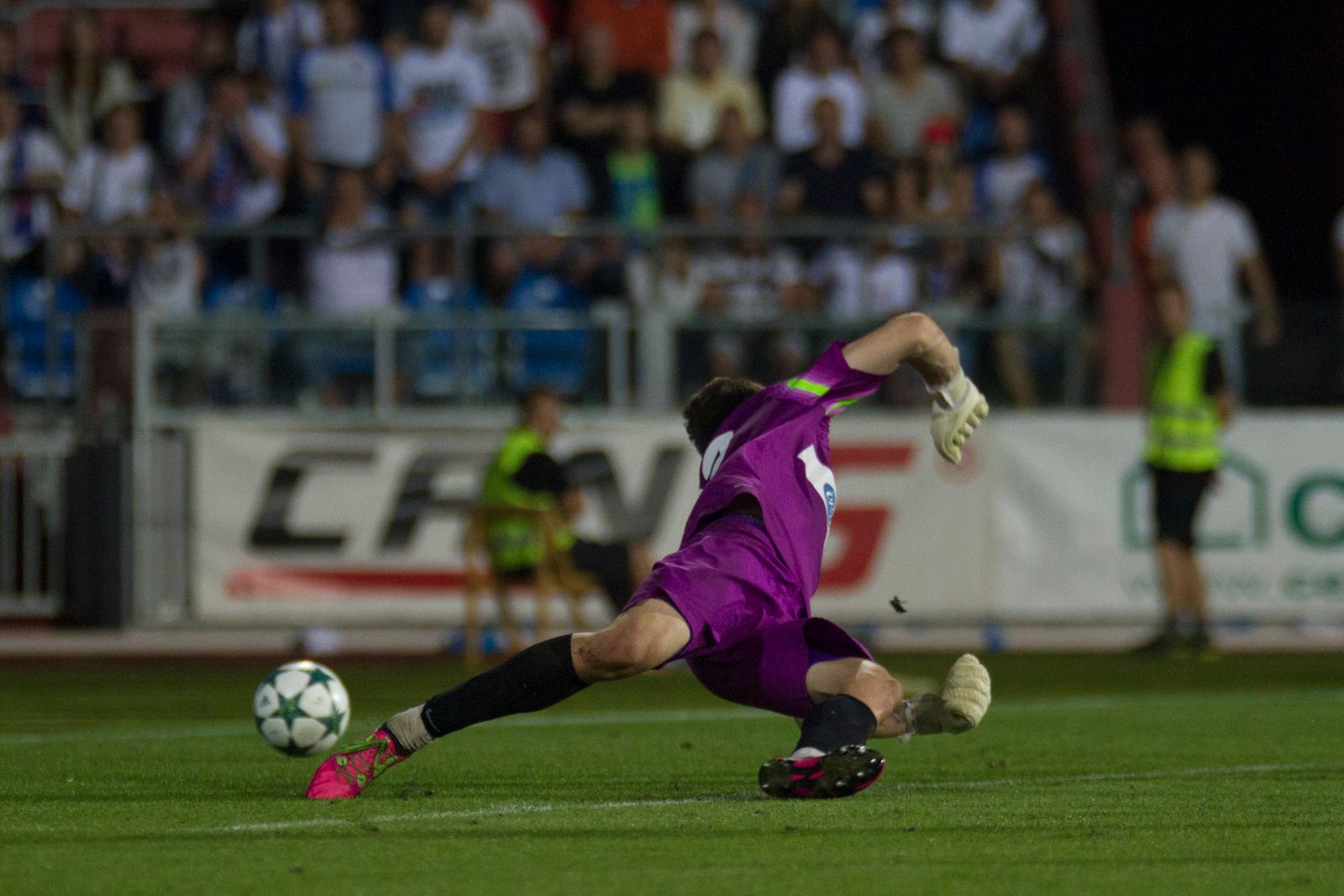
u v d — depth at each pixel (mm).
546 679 17953
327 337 50500
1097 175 61625
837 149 57812
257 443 49781
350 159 58719
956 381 18516
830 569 50438
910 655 47875
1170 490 46812
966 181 59406
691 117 61812
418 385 50656
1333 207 75375
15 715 32594
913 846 15812
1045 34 66188
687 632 17359
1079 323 52656
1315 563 51031
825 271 53219
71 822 17594
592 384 51000
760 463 18203
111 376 50750
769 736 27812
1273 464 51000
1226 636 53500
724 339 51312
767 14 66062
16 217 56469
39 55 66500
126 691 38250
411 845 15906
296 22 61844
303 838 16344
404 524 49812
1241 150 79750
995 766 23094
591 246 53094
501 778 21719
